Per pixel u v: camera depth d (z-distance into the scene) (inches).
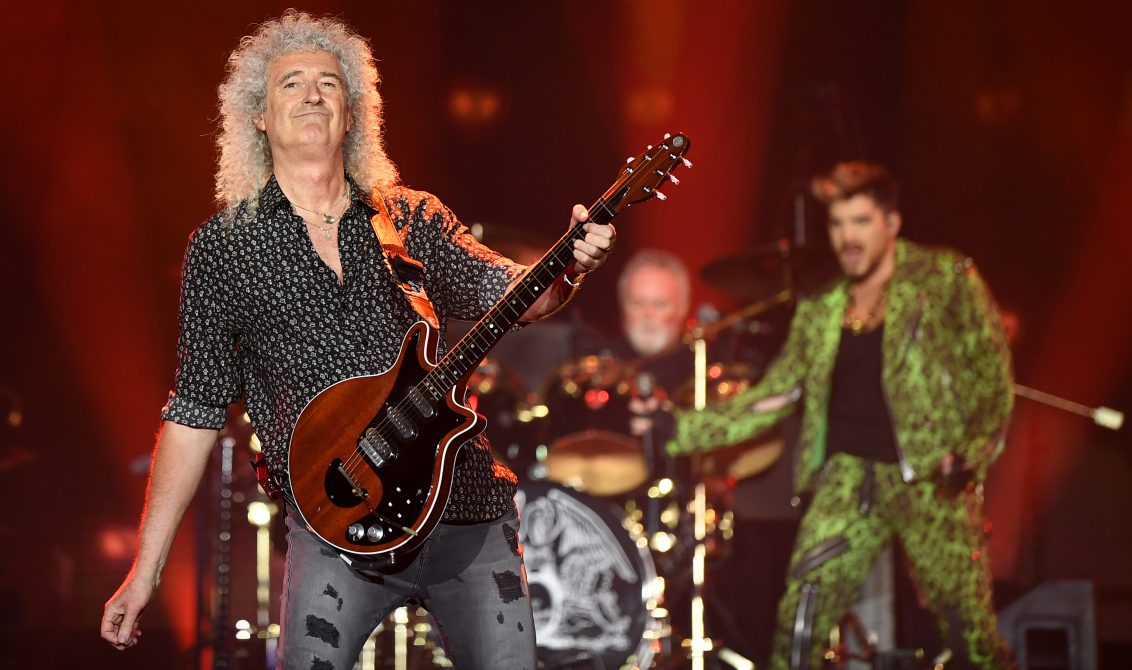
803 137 1214.9
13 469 1024.2
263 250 371.9
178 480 387.2
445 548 370.9
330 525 359.9
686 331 1039.0
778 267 947.3
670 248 1307.8
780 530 994.7
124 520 1126.4
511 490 389.4
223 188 384.8
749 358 1016.2
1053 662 843.4
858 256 735.1
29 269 1208.8
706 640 845.8
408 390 361.1
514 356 1064.8
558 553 748.0
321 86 382.0
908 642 858.1
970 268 717.3
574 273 370.6
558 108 1309.1
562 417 942.4
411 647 813.9
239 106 387.2
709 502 912.3
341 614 364.8
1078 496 948.6
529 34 1298.0
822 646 713.6
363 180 392.8
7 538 983.0
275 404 381.1
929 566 699.4
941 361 705.0
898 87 1258.6
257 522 820.6
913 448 697.0
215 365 384.8
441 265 391.5
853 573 716.0
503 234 1016.9
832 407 734.5
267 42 394.0
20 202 1202.0
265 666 818.8
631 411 931.3
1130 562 937.5
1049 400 893.8
